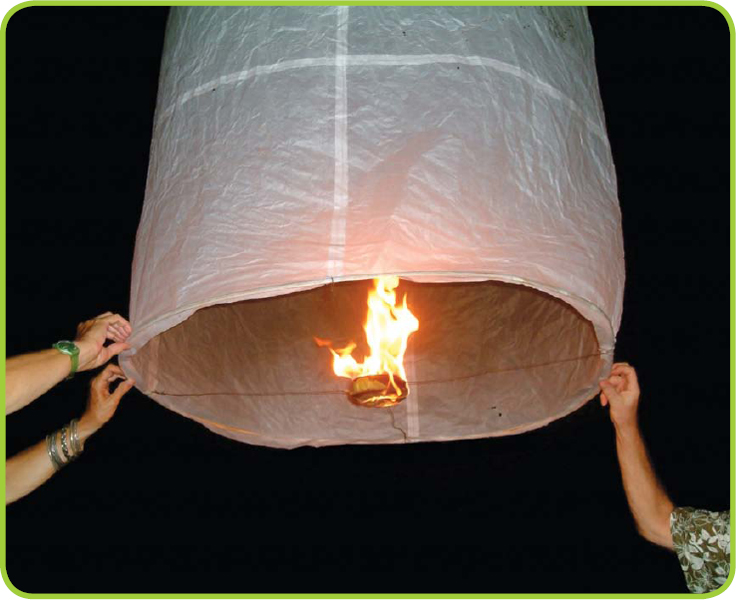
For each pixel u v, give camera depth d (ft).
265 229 3.95
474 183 3.98
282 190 4.01
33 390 4.27
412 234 3.84
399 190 3.92
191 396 5.05
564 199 4.17
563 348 5.10
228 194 4.08
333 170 4.00
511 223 3.97
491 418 5.30
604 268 4.15
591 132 4.58
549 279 3.88
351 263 3.78
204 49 4.59
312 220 3.91
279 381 5.43
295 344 5.51
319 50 4.28
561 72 4.53
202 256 3.98
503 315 5.41
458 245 3.84
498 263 3.83
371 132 4.07
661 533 4.86
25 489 5.07
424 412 5.42
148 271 4.19
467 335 5.49
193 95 4.49
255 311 5.46
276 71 4.29
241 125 4.23
